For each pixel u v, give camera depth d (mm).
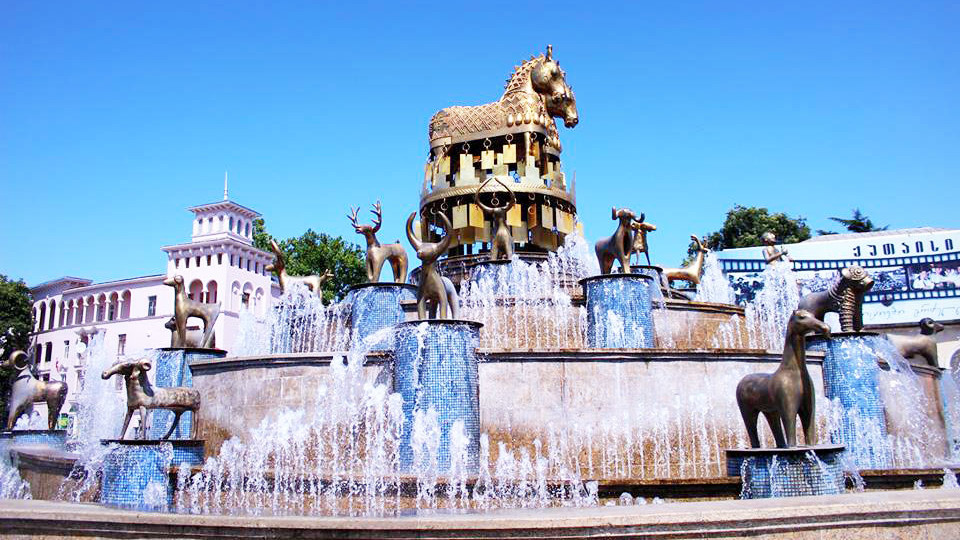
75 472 12312
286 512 10406
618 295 15055
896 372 14703
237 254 61094
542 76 21859
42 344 64500
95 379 27891
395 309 16500
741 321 17891
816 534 6473
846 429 13211
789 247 34125
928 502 6703
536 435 12562
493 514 6637
